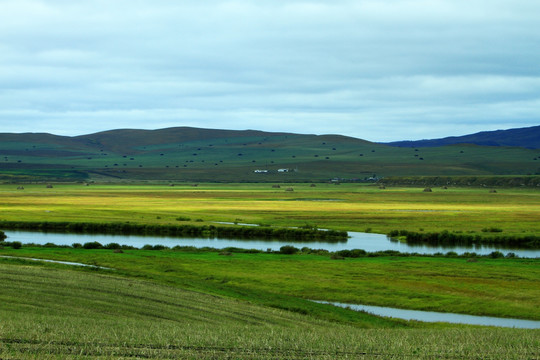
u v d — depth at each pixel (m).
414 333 39.16
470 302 58.69
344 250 92.38
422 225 139.62
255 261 81.25
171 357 29.42
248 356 30.20
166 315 41.53
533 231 125.81
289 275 71.38
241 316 44.00
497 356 31.30
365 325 48.22
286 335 35.62
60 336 32.03
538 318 53.66
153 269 73.44
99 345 30.83
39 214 156.00
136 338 32.59
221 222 145.00
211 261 80.69
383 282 67.69
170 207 190.25
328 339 34.84
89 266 68.25
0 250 84.88
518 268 76.25
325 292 63.16
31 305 40.44
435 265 78.56
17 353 28.36
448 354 31.48
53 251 85.38
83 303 42.56
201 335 34.19
